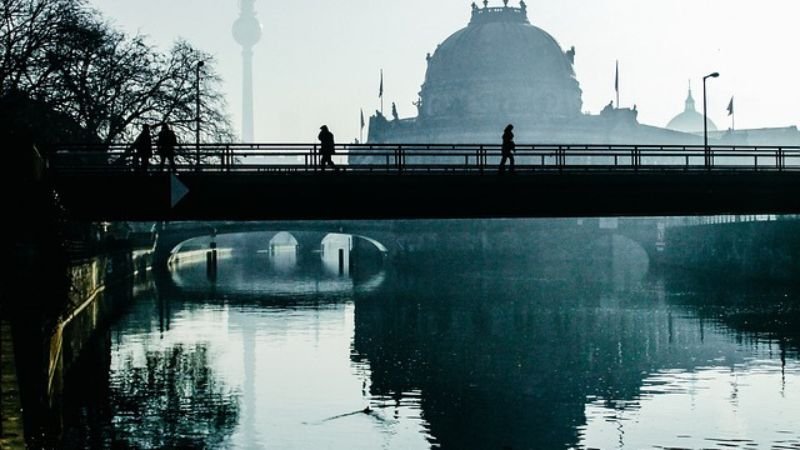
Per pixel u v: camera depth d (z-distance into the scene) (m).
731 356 62.72
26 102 79.25
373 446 41.56
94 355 63.31
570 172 55.50
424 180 53.81
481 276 144.00
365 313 88.62
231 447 41.19
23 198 43.59
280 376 56.28
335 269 173.75
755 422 45.41
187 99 95.06
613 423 45.50
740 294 103.38
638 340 70.19
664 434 43.53
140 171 51.97
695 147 61.53
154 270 163.00
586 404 49.41
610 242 189.25
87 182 51.59
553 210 55.78
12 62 81.50
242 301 101.38
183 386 53.09
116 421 45.09
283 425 44.88
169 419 45.78
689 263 149.62
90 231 85.06
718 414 47.06
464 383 54.56
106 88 89.81
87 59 85.50
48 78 84.12
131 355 63.31
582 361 61.56
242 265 194.62
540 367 59.34
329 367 59.19
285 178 52.81
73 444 41.19
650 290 111.31
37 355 40.69
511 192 54.84
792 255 110.00
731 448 41.22
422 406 48.88
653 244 175.25
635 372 57.69
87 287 78.12
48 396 43.28
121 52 94.69
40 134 77.31
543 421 45.91
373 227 190.12
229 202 52.69
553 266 170.00
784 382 54.22
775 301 95.50
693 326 77.00
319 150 54.53
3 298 40.22
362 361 61.31
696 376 56.25
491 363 60.84
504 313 88.31
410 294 110.38
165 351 65.19
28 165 44.16
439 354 64.31
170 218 53.31
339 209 53.56
